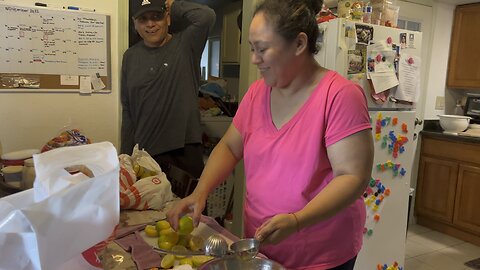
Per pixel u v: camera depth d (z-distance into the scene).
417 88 2.41
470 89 3.73
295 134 1.04
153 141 2.16
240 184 2.59
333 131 0.99
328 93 1.00
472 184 3.24
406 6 3.22
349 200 0.96
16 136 1.87
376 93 2.20
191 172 2.26
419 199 3.69
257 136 1.12
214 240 1.01
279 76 1.02
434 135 3.48
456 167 3.35
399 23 3.22
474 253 3.14
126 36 2.08
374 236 2.28
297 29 0.96
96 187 0.64
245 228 1.17
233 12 3.85
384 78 2.22
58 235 0.60
